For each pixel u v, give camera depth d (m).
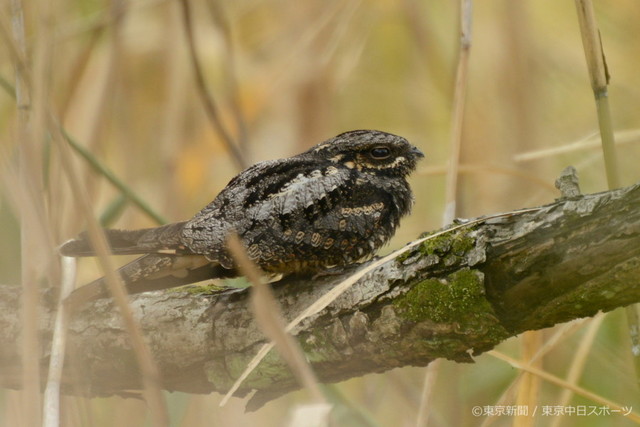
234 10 7.01
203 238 6.70
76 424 6.68
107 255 6.58
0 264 6.71
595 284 6.60
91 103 6.87
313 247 6.71
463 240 6.62
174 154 6.91
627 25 7.05
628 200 6.59
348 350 6.66
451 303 6.63
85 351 6.70
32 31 6.77
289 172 6.73
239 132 6.90
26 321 6.61
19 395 6.68
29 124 6.66
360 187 6.73
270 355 6.68
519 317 6.62
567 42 7.09
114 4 6.86
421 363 6.66
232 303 6.70
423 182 7.07
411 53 7.10
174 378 6.71
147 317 6.70
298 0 6.99
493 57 6.97
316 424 6.55
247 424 6.88
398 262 6.64
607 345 6.89
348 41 7.00
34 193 6.61
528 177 6.80
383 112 7.11
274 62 6.99
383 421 6.91
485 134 6.96
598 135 6.83
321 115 6.96
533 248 6.61
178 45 6.93
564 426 6.87
